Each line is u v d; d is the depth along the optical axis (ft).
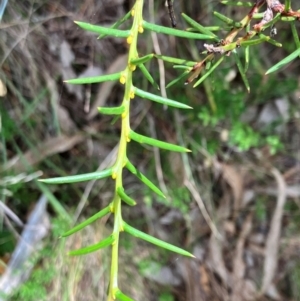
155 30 0.40
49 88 0.85
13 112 0.83
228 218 1.01
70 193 0.91
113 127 0.92
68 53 0.85
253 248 1.02
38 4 0.77
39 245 0.88
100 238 0.89
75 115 0.90
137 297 0.91
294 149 0.99
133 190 0.94
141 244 0.95
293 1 0.77
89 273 0.88
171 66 0.86
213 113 0.91
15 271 0.85
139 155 0.94
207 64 0.43
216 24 0.81
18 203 0.89
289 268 1.01
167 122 0.93
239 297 1.00
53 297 0.85
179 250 0.37
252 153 0.99
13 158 0.86
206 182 0.98
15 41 0.77
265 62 0.91
